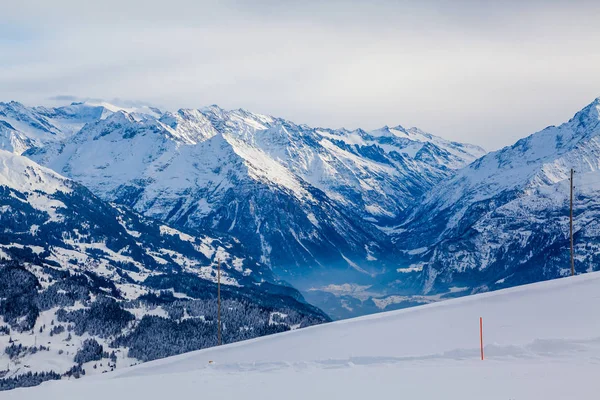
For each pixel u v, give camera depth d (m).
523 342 55.56
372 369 51.56
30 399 48.50
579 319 60.72
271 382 49.06
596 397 40.00
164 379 53.25
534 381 43.84
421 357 54.41
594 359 48.84
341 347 63.69
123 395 47.84
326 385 46.72
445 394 42.06
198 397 45.47
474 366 49.72
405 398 41.81
